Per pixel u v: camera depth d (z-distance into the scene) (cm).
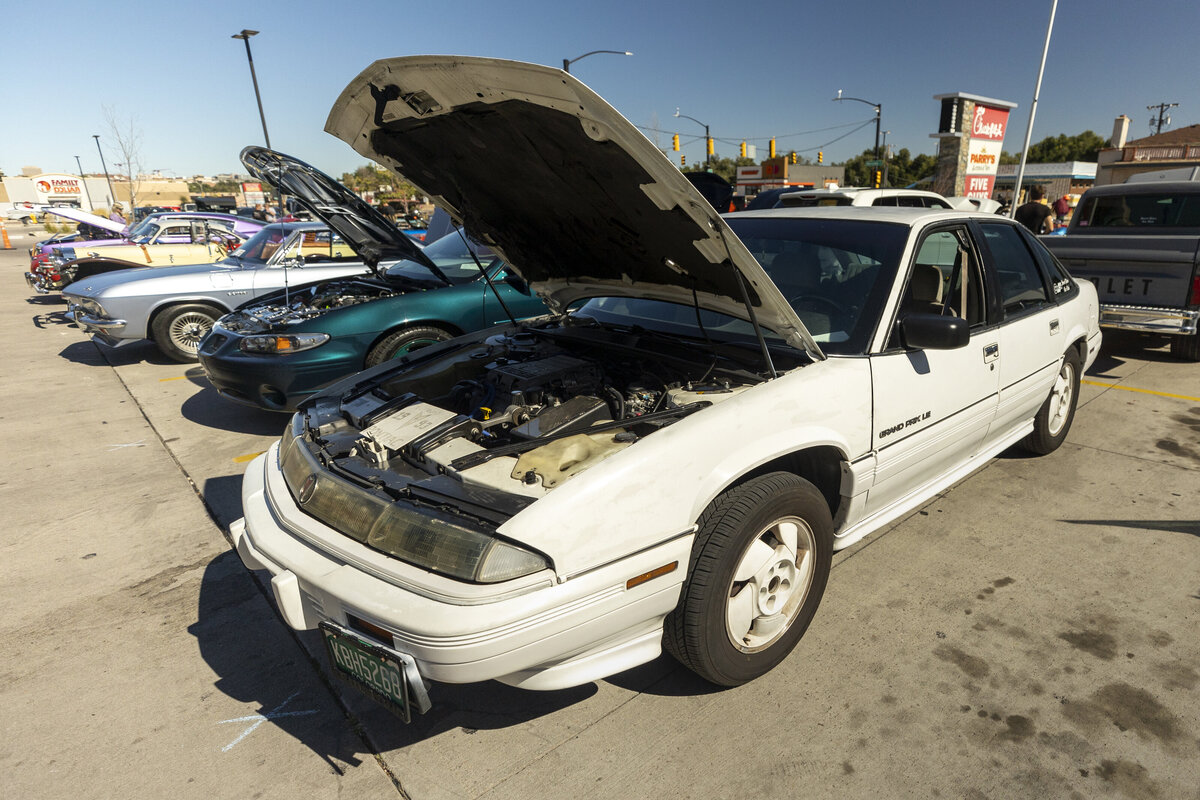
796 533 261
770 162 3612
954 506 397
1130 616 296
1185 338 672
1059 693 253
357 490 221
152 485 474
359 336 532
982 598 311
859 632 290
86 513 432
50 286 1259
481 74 216
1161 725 237
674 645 239
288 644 301
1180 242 608
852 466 273
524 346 341
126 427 602
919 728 239
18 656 296
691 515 219
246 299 844
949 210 344
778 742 235
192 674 282
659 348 306
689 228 244
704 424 227
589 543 198
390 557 201
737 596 245
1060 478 429
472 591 185
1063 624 292
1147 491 408
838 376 265
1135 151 3725
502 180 293
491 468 222
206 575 359
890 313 287
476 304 573
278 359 516
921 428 305
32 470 505
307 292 652
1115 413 546
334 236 861
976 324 343
